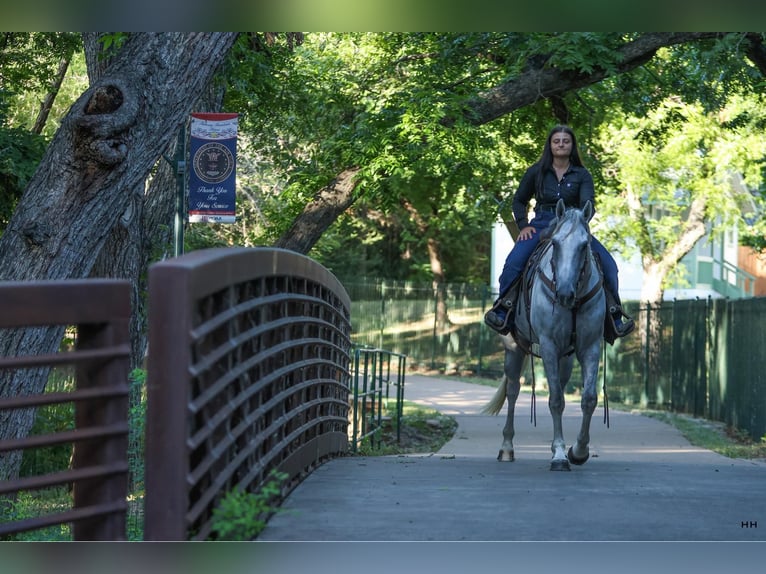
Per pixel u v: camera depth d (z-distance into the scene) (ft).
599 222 119.96
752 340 65.77
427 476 34.71
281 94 76.13
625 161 112.78
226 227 99.14
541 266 37.93
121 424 19.57
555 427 38.01
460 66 73.10
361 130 68.33
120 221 57.11
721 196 116.98
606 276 38.52
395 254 188.03
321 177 72.28
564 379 41.06
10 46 77.25
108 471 19.31
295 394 33.01
